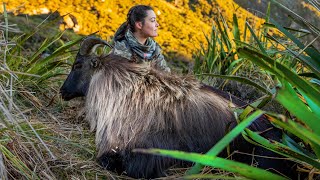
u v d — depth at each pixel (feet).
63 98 12.51
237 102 10.80
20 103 12.74
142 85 10.44
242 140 9.93
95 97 10.93
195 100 10.31
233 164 6.01
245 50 7.29
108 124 10.47
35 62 15.12
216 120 10.12
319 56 8.55
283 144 8.23
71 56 17.52
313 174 8.68
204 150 10.07
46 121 12.62
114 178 10.21
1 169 8.68
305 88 6.93
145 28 12.87
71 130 12.35
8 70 10.43
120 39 13.34
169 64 23.40
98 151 10.70
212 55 16.96
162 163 10.14
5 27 12.94
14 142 9.57
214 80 16.11
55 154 10.48
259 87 8.63
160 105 10.26
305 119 6.36
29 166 9.59
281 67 6.96
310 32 9.31
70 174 10.06
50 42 16.03
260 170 6.26
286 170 9.50
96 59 11.05
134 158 10.21
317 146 7.02
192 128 10.09
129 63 10.82
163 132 10.12
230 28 27.94
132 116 10.29
